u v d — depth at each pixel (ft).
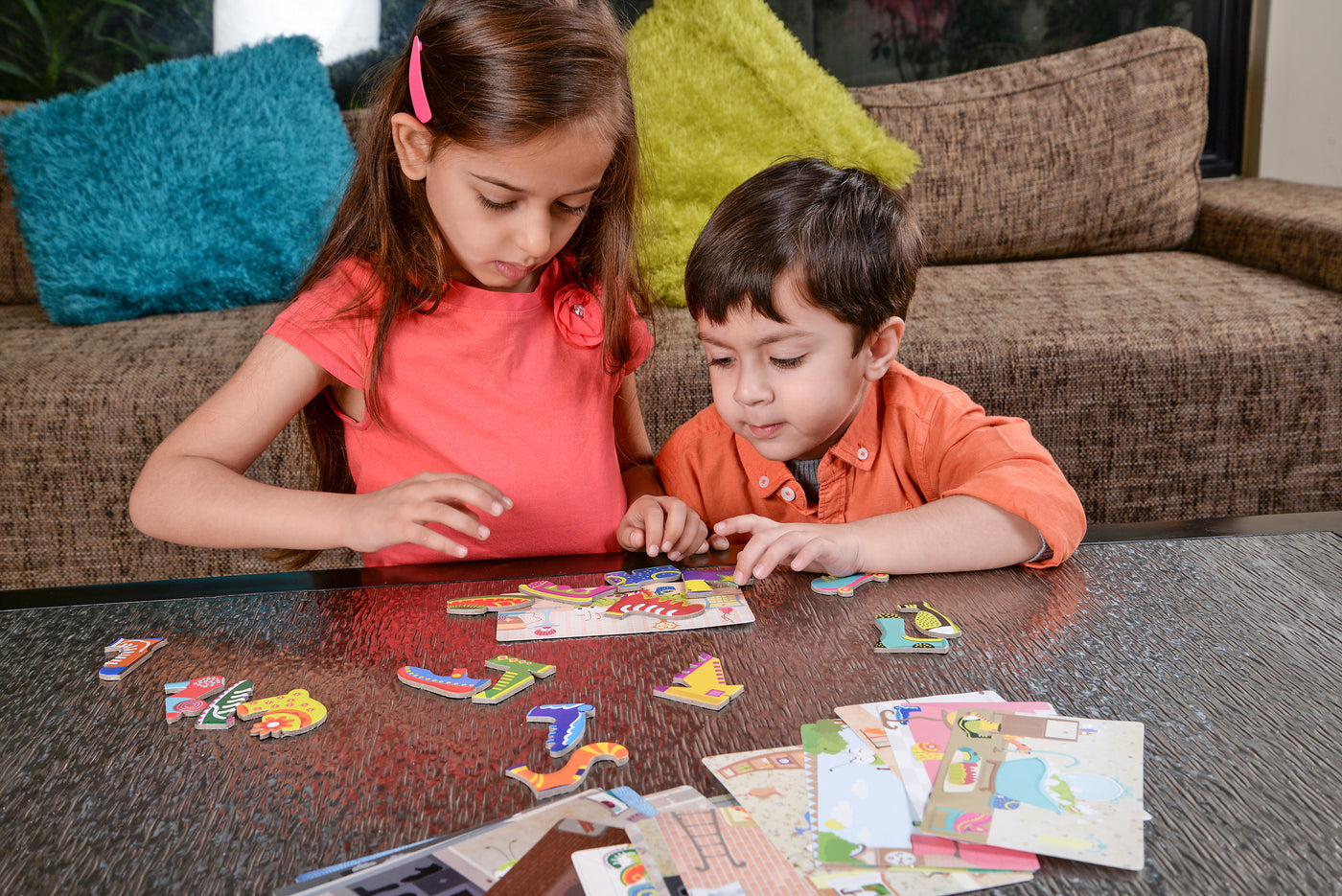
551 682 1.95
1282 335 5.56
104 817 1.59
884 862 1.44
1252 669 1.92
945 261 7.44
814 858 1.45
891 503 3.33
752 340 2.89
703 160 6.62
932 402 3.22
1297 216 6.50
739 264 2.82
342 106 8.02
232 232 6.60
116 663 2.04
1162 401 5.56
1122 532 2.60
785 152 6.77
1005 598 2.26
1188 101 7.34
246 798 1.63
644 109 6.66
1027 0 8.29
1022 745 1.68
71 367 5.48
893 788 1.58
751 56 6.79
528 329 3.28
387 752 1.74
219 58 6.84
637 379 5.37
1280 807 1.54
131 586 2.45
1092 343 5.51
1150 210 7.36
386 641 2.14
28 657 2.11
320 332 3.04
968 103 7.38
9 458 5.25
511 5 2.60
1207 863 1.43
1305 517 2.64
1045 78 7.43
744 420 3.01
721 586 2.35
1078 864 1.43
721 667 1.97
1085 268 6.95
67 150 6.44
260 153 6.68
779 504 3.49
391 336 3.15
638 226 3.45
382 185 3.03
